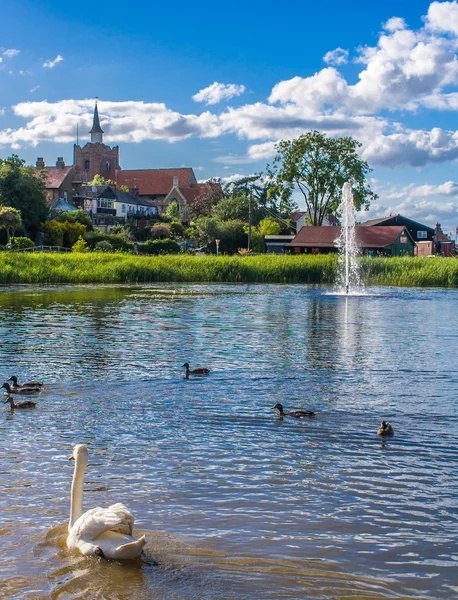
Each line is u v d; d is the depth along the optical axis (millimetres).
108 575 7301
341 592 7066
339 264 64000
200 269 64375
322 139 106375
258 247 113188
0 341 24016
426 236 122062
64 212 108875
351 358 20844
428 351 22297
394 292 50344
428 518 8820
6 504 9094
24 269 60031
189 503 9188
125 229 120562
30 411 14031
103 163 179125
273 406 14547
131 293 47656
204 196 152250
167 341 24328
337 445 11805
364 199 106750
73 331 26906
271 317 32688
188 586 7133
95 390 16062
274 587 7137
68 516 8742
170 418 13523
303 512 8945
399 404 14812
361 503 9266
